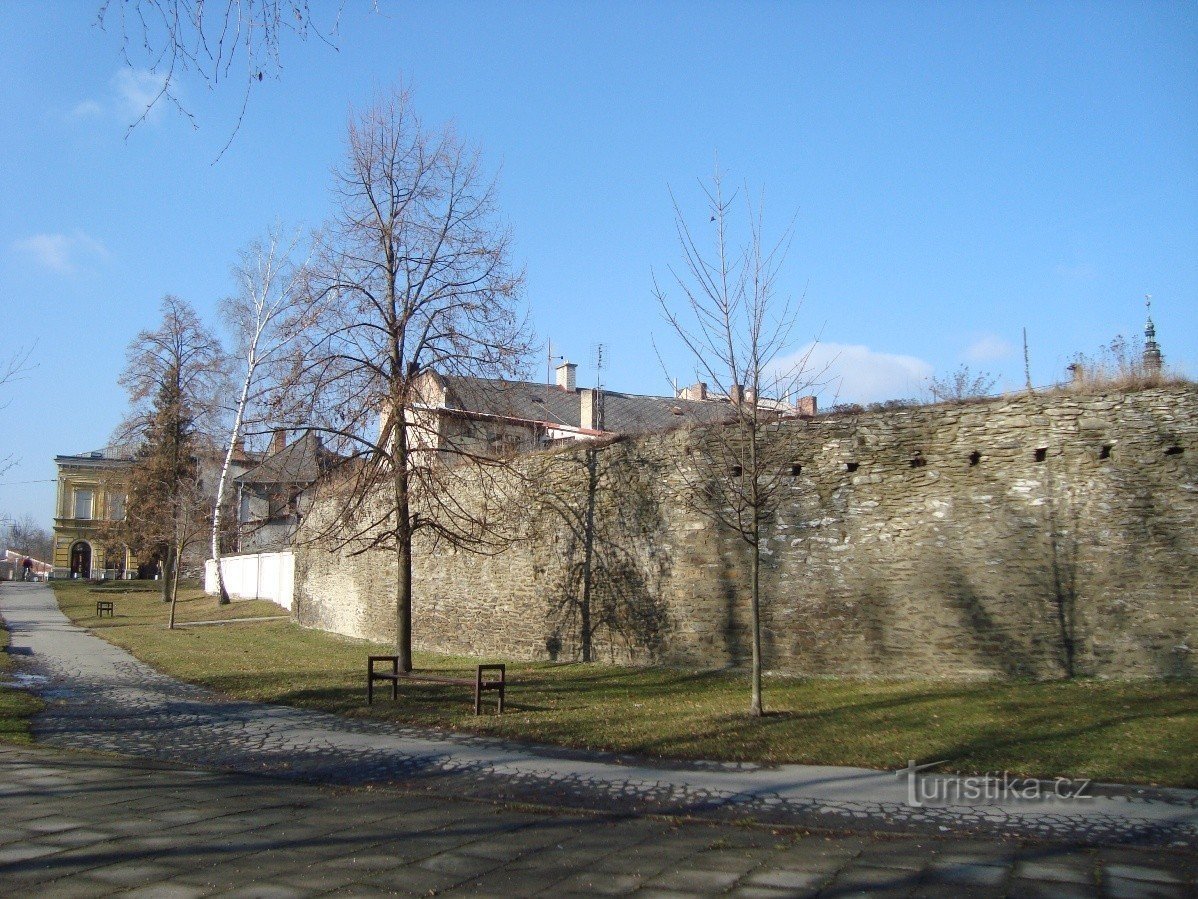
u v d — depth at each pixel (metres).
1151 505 13.00
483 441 18.64
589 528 18.31
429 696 14.70
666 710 12.74
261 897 5.81
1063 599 13.30
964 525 14.10
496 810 8.20
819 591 15.05
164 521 39.84
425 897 5.86
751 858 6.73
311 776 9.68
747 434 14.66
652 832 7.46
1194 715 10.56
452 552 21.72
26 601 46.69
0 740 11.34
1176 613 12.62
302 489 18.38
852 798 8.36
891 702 12.30
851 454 15.12
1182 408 13.04
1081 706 11.34
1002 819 7.60
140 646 25.64
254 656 22.12
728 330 12.77
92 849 6.79
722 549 16.19
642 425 38.34
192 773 9.71
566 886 6.09
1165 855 6.63
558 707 13.34
